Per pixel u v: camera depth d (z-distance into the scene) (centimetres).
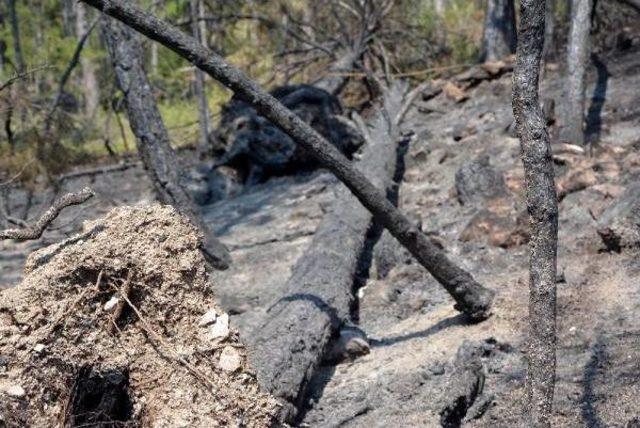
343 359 493
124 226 319
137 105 705
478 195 723
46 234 909
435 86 1123
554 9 1182
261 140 1017
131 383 311
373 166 810
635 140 771
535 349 313
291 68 1370
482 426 398
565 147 756
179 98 1734
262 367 412
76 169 1277
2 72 1253
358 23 1402
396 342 512
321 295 502
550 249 313
